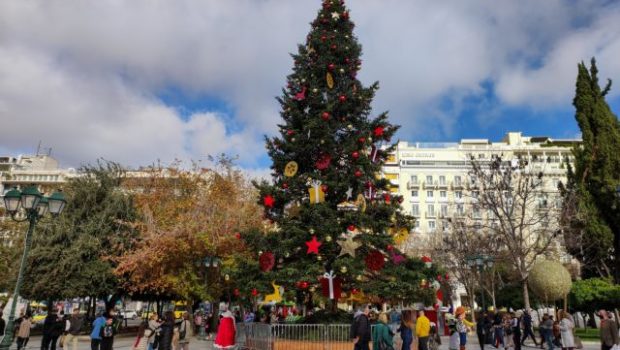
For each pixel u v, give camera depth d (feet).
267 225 82.28
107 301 96.43
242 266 52.08
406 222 53.36
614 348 52.65
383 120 55.36
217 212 80.89
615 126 95.35
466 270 126.21
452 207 234.58
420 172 263.29
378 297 50.11
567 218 92.38
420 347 41.75
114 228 91.40
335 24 59.36
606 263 94.94
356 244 46.68
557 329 63.26
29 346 64.49
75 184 93.66
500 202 104.17
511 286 136.26
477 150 264.11
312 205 49.03
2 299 108.27
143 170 103.24
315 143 52.01
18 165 321.11
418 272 48.70
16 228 102.17
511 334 65.36
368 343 33.06
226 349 51.39
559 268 76.38
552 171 236.22
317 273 46.09
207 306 143.64
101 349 43.45
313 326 43.16
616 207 88.69
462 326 53.42
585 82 98.02
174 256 77.30
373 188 54.49
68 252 83.61
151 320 43.47
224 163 100.58
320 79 56.54
